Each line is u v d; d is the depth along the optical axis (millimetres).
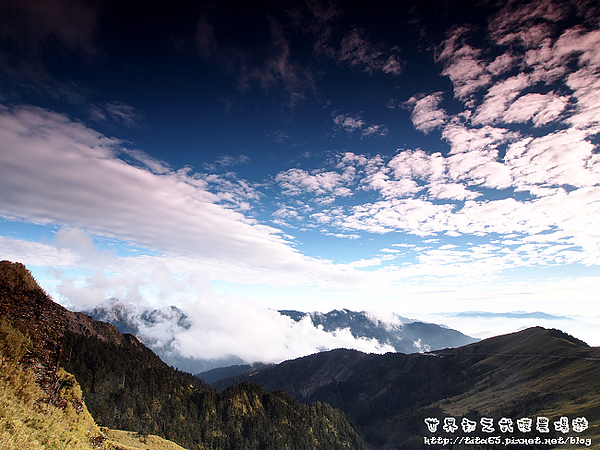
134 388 166000
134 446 77125
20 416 16078
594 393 162000
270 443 187625
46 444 15602
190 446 153500
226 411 197375
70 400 22766
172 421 162500
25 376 18703
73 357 156875
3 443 13312
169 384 191750
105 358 175625
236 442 176500
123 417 144500
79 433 20188
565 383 190125
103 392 150875
